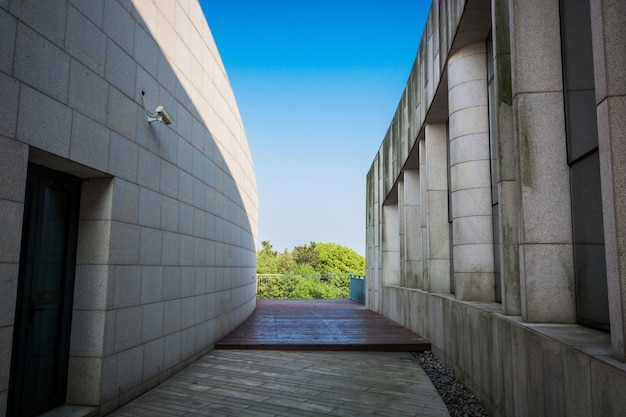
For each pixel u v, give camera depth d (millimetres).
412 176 12188
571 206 4164
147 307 5535
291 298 23609
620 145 2658
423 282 10203
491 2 5598
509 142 4883
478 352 5387
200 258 7633
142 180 5398
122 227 4930
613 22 2742
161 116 5496
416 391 5848
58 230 4492
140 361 5355
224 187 9367
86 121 4285
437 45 8031
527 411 3744
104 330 4566
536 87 4312
